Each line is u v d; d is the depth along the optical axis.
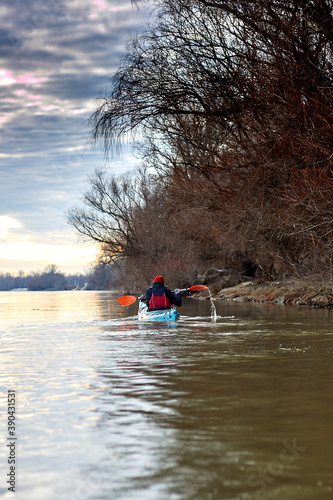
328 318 14.16
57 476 3.16
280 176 15.08
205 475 3.13
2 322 15.13
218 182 18.78
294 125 13.05
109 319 15.71
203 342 9.32
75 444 3.70
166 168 22.98
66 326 13.29
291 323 12.79
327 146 12.62
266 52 13.58
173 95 16.16
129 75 16.19
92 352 8.22
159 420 4.25
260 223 18.16
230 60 14.96
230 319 14.31
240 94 14.87
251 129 15.06
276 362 7.05
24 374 6.34
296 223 15.07
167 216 26.88
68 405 4.77
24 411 4.57
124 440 3.76
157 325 12.92
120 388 5.47
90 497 2.87
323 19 12.62
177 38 15.55
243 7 13.39
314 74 12.61
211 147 17.33
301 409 4.55
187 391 5.29
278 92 13.44
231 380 5.84
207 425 4.10
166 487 2.98
